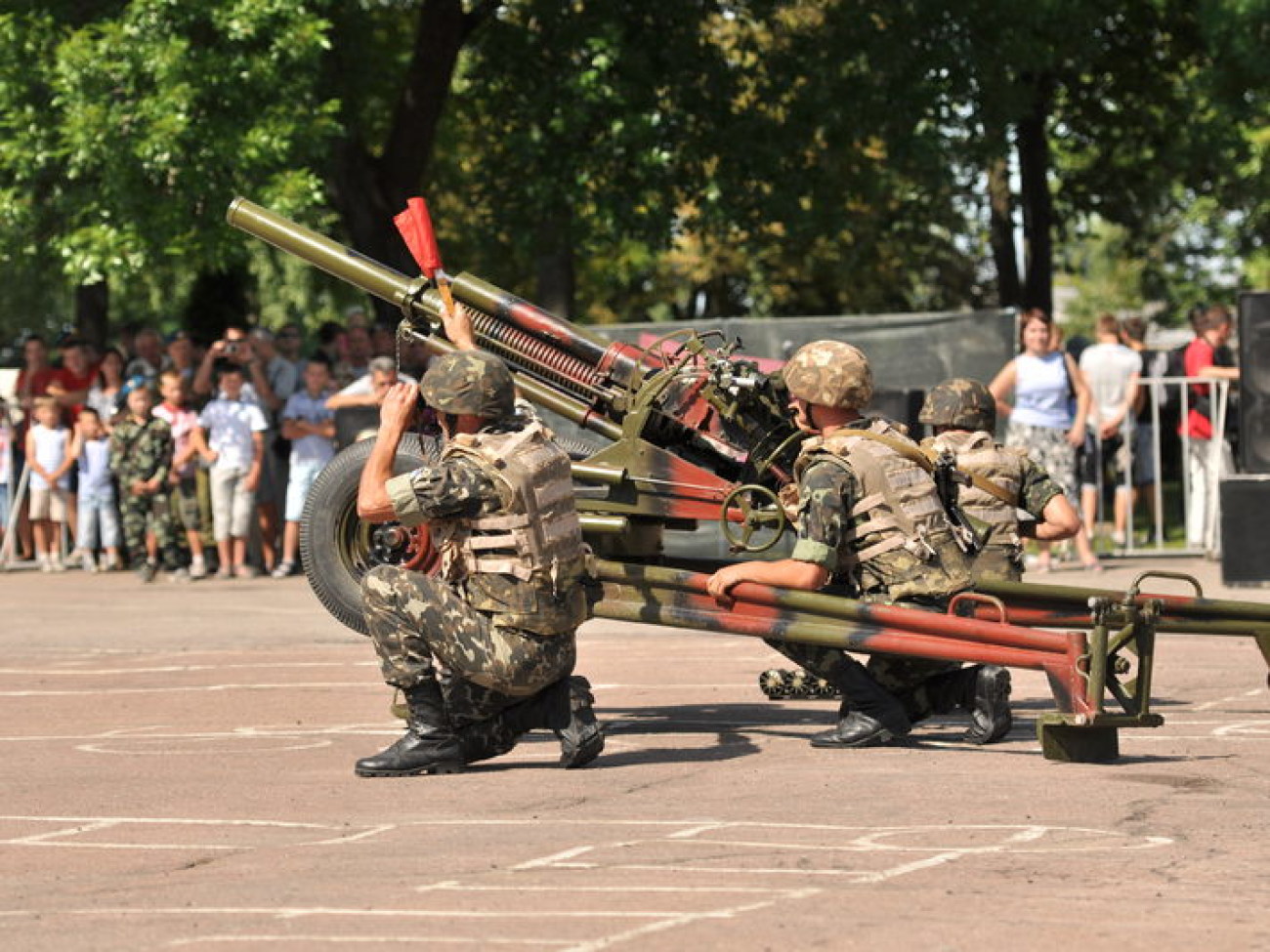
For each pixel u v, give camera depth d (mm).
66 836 7441
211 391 21797
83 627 16219
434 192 37531
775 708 11125
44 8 23656
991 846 7000
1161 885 6328
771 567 9297
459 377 8742
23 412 24047
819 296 50125
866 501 9367
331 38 27281
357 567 10797
